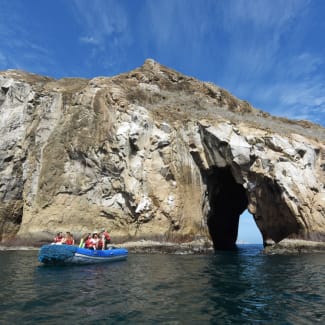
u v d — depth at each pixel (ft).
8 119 120.37
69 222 106.93
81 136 116.98
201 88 166.50
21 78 134.92
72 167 113.91
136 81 153.79
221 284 43.34
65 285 40.27
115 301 32.50
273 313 29.37
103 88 131.54
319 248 95.61
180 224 105.91
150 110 126.72
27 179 114.52
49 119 123.13
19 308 29.22
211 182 122.31
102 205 108.99
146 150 113.70
